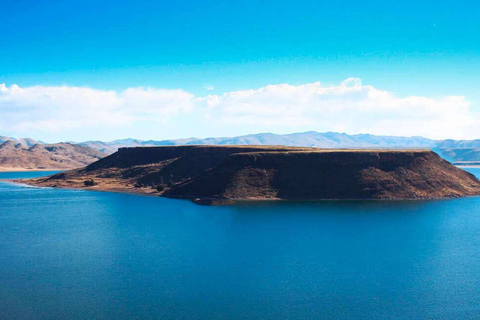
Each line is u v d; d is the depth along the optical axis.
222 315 42.31
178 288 49.38
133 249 67.00
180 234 78.50
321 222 89.69
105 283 51.09
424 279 52.16
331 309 43.62
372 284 50.44
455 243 70.06
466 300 45.81
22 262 59.94
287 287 49.59
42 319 41.72
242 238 74.44
